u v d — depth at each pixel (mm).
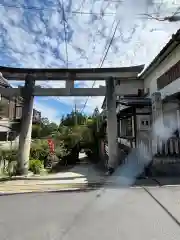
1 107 14094
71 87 7863
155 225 3049
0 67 7680
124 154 8312
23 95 7672
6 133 14281
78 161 14180
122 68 7766
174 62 8656
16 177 6863
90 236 2756
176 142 6676
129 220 3248
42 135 18531
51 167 10734
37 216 3492
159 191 4840
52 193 4953
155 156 6656
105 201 4238
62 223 3191
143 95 12102
